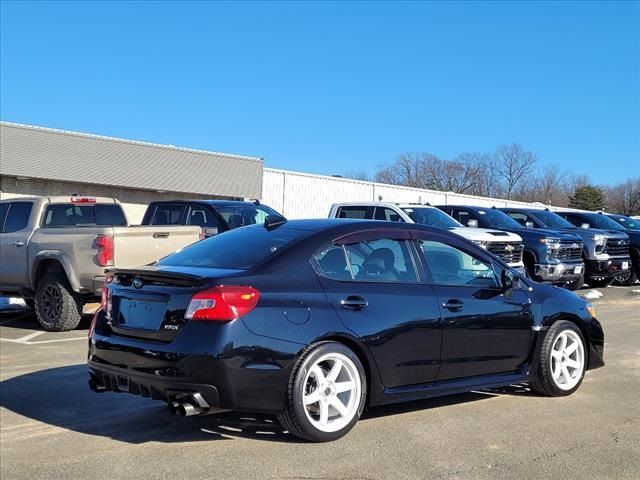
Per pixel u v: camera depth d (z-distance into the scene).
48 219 10.82
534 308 6.22
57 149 31.72
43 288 10.12
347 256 5.30
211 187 32.22
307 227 5.50
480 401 6.21
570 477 4.34
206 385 4.50
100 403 6.04
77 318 10.00
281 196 33.19
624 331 10.45
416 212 14.26
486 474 4.37
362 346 5.03
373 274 5.37
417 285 5.52
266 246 5.21
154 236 9.95
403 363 5.27
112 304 5.23
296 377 4.71
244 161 37.91
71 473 4.34
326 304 4.95
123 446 4.87
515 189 84.31
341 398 5.02
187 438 5.04
